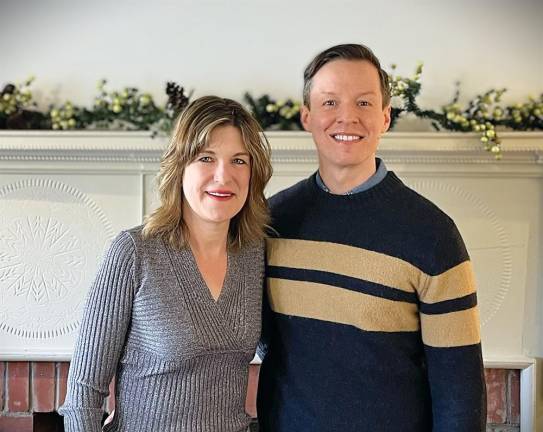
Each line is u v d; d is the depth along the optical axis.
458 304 1.19
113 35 2.16
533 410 2.12
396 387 1.23
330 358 1.23
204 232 1.22
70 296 2.18
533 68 2.13
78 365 1.17
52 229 2.17
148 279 1.16
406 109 2.01
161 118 2.04
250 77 2.16
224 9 2.15
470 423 1.19
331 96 1.25
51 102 2.17
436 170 2.09
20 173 2.14
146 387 1.18
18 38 2.16
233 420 1.22
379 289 1.21
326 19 2.15
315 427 1.23
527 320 2.13
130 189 2.15
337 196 1.28
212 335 1.18
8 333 2.19
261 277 1.30
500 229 2.12
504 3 2.13
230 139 1.19
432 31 2.15
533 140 1.99
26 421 2.23
